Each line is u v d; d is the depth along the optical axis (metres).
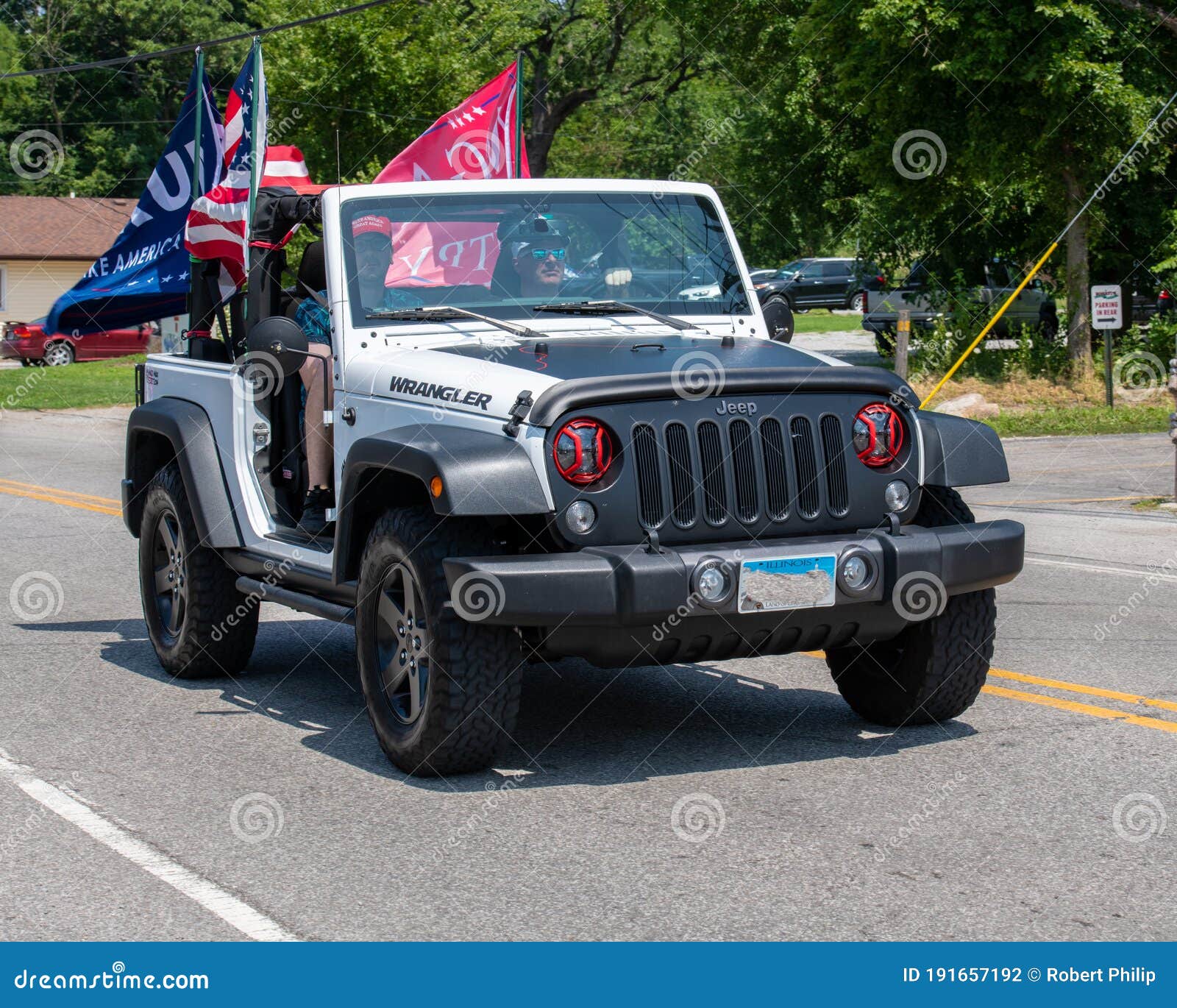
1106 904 4.27
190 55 60.69
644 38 48.50
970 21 22.34
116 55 61.12
